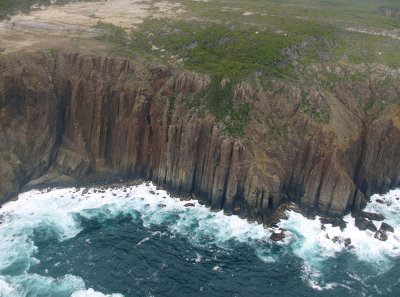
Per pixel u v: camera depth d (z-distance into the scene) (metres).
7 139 80.38
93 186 84.88
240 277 61.84
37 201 79.06
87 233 71.00
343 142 77.81
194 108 82.38
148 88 87.00
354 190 76.50
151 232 71.81
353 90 87.19
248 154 76.19
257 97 83.12
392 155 84.50
